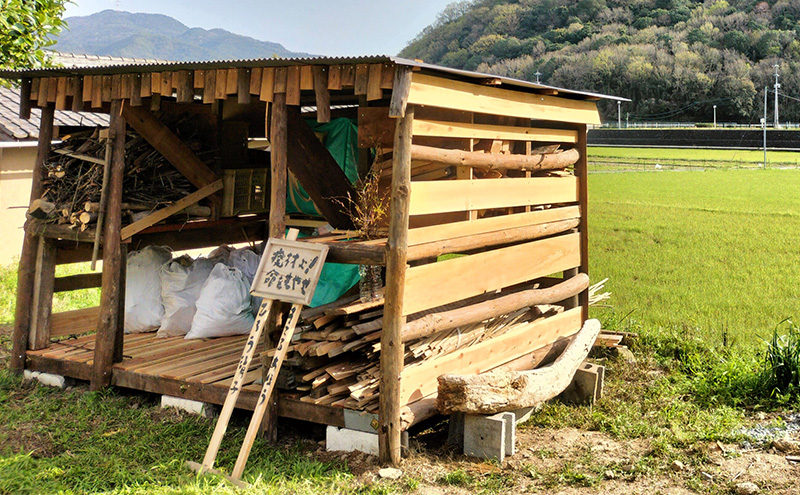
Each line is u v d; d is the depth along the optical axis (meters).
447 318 5.82
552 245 7.58
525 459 5.60
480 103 6.09
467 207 6.05
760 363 7.54
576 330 8.23
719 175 33.38
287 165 6.46
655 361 8.35
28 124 13.52
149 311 8.41
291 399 5.87
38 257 7.53
